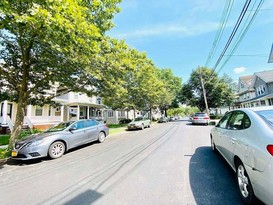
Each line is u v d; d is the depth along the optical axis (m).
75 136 7.91
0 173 5.18
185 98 40.62
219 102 36.66
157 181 3.99
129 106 25.06
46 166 5.73
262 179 2.42
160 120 32.91
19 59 8.77
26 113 17.64
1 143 10.08
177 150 6.98
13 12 4.51
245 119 3.42
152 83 24.72
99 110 31.92
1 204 3.25
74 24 5.13
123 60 10.19
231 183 3.76
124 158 6.14
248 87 35.81
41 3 4.46
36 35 6.12
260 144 2.57
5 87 10.24
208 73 36.97
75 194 3.54
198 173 4.38
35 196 3.53
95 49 6.55
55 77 9.04
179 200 3.13
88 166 5.42
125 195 3.39
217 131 5.34
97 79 10.02
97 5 7.17
